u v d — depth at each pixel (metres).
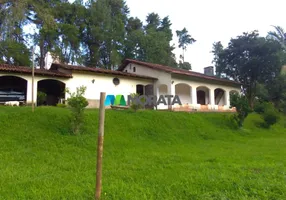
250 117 21.89
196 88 25.98
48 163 7.92
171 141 12.95
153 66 23.92
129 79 22.88
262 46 27.34
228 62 30.56
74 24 33.69
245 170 6.91
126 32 40.03
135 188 5.45
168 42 41.19
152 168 7.30
